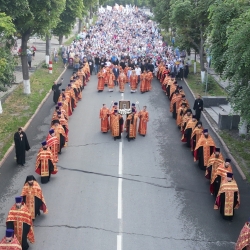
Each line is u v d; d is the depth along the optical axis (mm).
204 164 17422
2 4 19719
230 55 14508
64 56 40906
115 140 21109
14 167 17531
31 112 25047
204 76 33406
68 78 35719
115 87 33156
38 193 13055
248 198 15383
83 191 15500
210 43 18891
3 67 18188
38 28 26797
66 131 20156
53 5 26328
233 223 13641
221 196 13711
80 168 17578
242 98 15359
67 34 43969
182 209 14422
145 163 18266
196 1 32156
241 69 14703
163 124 23875
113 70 34312
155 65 37438
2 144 19797
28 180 13000
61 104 21656
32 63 39500
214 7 17078
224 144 20641
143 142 20922
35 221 13367
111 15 92625
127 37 58719
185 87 32938
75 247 12062
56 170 16547
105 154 19203
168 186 16125
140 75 32625
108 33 61781
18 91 29406
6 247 10320
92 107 27141
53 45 53312
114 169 17562
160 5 47250
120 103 21641
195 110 23891
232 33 14523
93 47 46125
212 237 12797
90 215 13820
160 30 64875
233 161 18562
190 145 20188
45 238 12461
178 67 35625
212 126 23469
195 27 33094
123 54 40938
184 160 18703
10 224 11453
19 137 17312
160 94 31094
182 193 15586
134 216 13836
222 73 17469
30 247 12000
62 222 13359
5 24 16969
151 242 12398
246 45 13742
